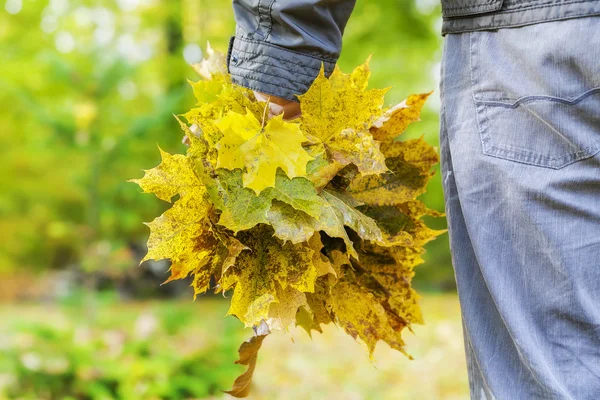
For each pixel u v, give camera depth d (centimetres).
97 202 580
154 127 587
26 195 1078
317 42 146
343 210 144
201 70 157
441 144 149
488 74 141
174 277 143
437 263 1040
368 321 154
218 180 142
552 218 136
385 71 891
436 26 915
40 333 379
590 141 135
